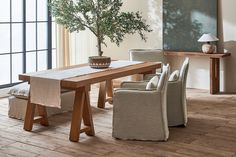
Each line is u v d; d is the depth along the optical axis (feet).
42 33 33.83
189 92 31.65
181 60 33.22
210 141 21.58
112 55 35.42
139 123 21.52
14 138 21.83
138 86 23.56
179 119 23.53
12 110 25.07
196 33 32.32
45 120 23.59
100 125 23.85
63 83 21.36
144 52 30.78
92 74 22.85
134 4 34.45
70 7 27.89
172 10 32.99
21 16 31.94
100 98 27.09
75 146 20.90
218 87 31.63
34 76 22.18
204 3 31.78
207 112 26.27
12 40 31.58
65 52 34.30
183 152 20.33
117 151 20.38
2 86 30.81
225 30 31.48
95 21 28.07
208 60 32.27
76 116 21.49
